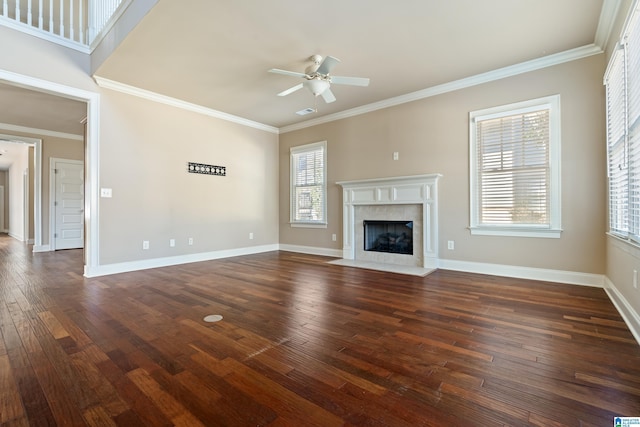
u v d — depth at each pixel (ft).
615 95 9.39
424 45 11.05
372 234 17.47
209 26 9.79
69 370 5.72
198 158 17.46
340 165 18.65
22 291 11.12
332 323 8.01
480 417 4.37
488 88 13.44
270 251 21.17
